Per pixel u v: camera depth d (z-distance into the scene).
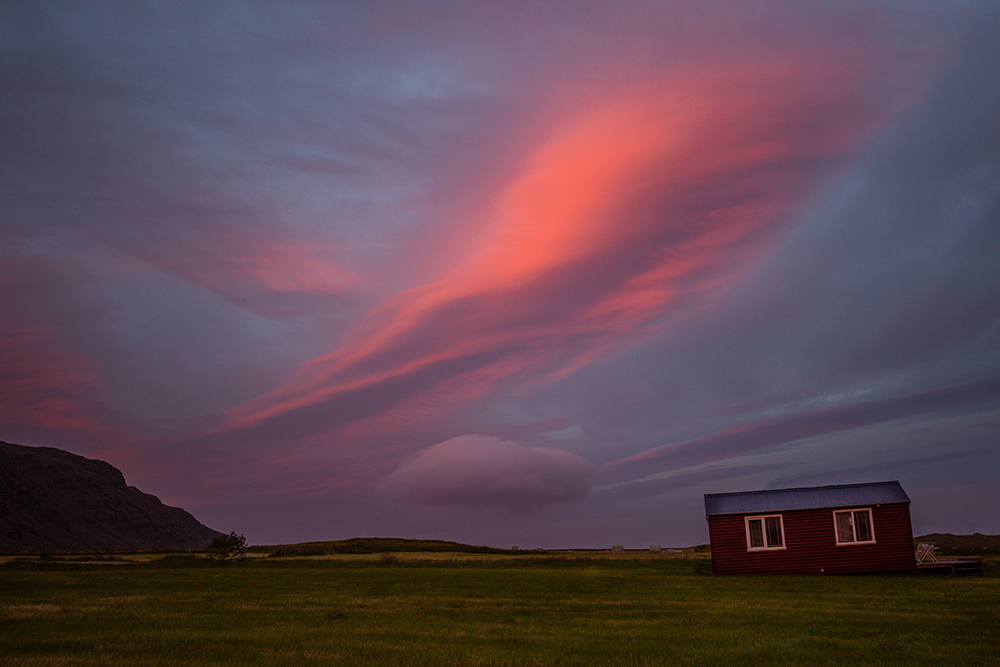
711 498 35.84
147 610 16.84
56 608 16.98
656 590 23.30
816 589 23.05
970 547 47.66
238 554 55.91
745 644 11.77
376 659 10.34
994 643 11.75
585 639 12.48
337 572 34.72
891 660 10.25
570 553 66.69
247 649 11.06
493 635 13.05
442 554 62.56
